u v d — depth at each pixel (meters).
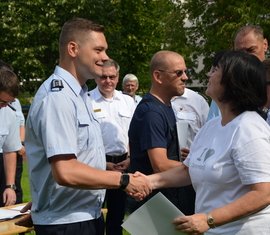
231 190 2.68
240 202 2.60
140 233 2.76
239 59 2.73
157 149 3.82
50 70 23.38
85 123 3.03
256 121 2.68
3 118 4.48
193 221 2.62
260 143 2.61
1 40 22.92
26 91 23.19
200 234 2.64
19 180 5.99
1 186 4.79
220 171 2.68
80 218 3.05
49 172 3.03
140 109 3.96
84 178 2.92
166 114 3.93
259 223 2.65
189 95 4.95
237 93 2.72
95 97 5.77
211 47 21.48
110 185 3.01
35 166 3.07
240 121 2.69
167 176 3.22
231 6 21.09
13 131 4.53
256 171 2.58
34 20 22.61
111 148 5.66
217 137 2.77
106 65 5.77
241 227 2.66
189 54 23.27
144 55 25.22
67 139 2.92
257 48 4.25
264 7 20.66
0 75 3.78
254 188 2.59
